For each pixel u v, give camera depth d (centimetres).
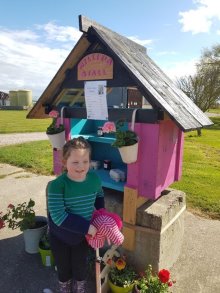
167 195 327
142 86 242
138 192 274
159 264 281
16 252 337
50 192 207
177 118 234
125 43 317
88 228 202
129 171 273
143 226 279
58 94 320
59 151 330
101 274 265
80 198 211
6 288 278
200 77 2205
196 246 365
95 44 277
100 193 235
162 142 263
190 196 551
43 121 2378
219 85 2178
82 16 256
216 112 4203
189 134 1772
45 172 703
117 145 248
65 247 231
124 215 285
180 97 302
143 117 256
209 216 465
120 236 214
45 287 280
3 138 1327
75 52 281
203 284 292
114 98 322
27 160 806
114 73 266
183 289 283
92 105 289
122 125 261
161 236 275
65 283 247
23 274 298
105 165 346
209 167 834
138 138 256
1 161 809
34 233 326
